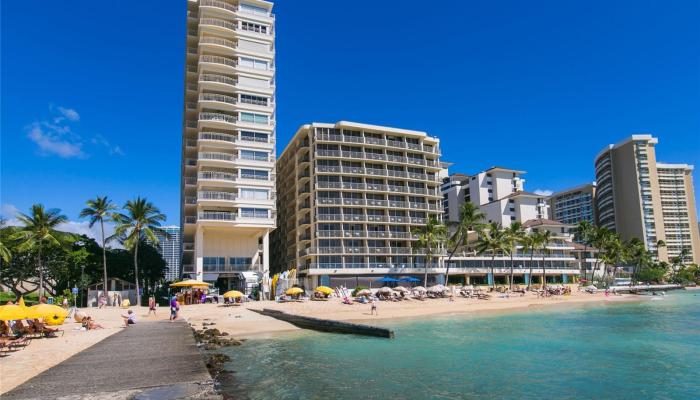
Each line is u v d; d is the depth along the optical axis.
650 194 164.75
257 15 81.00
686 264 163.38
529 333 34.50
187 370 16.00
